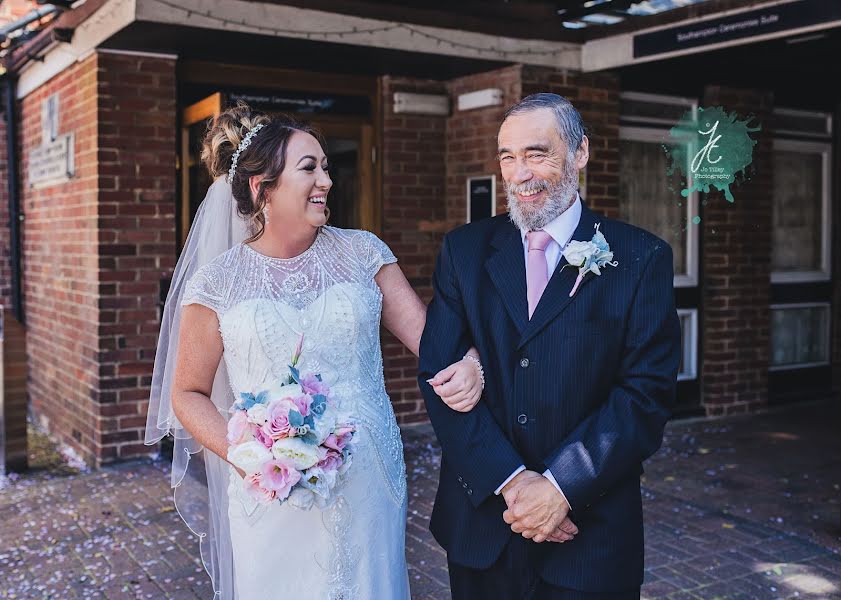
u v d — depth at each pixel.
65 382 6.76
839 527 4.77
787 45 5.83
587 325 2.26
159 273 5.99
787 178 7.98
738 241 7.42
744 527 4.76
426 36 5.95
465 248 2.48
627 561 2.28
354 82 6.72
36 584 4.04
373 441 2.54
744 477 5.72
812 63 6.54
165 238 6.00
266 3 5.38
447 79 6.96
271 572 2.48
